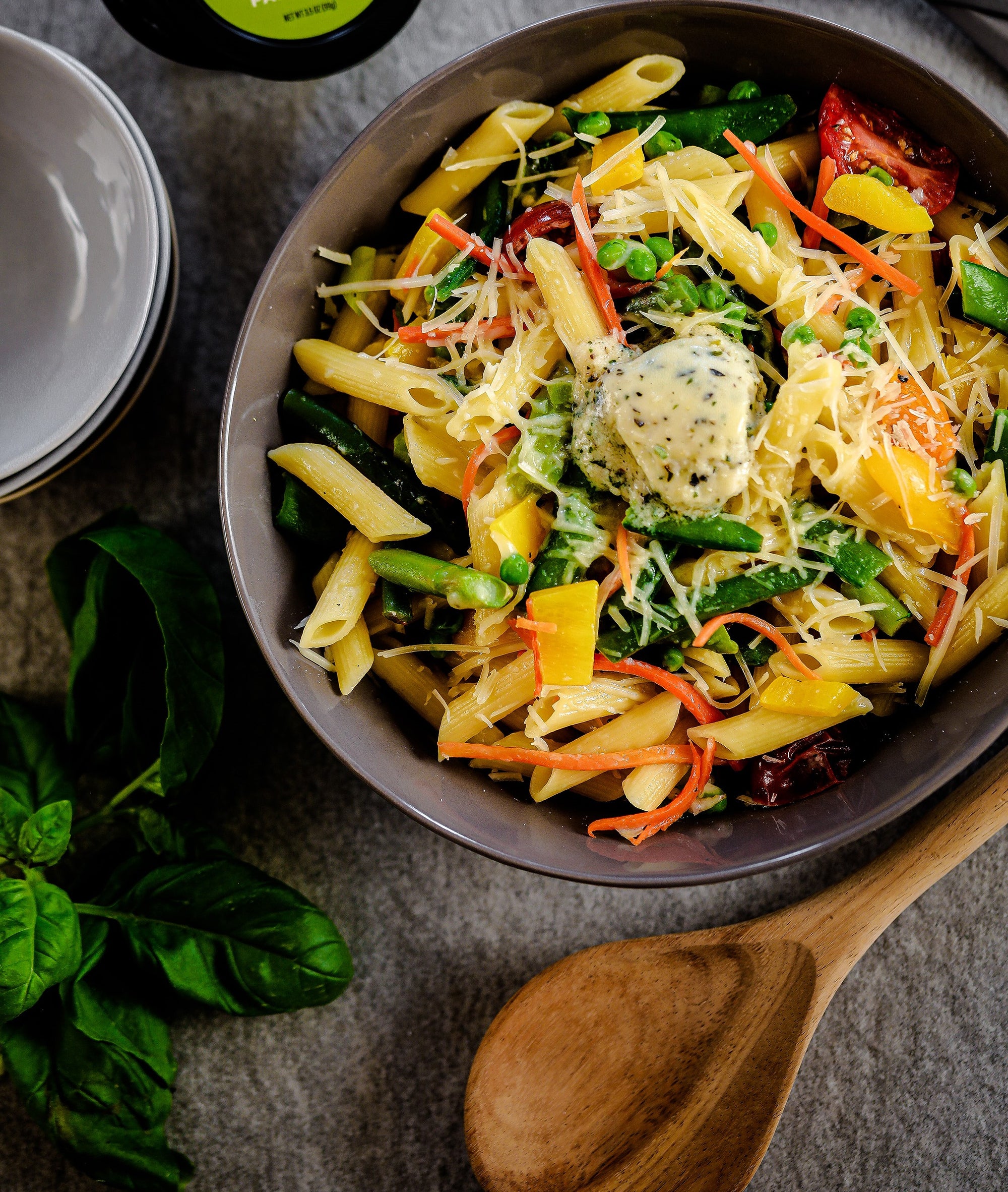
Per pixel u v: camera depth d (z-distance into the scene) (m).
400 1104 0.57
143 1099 0.53
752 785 0.51
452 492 0.50
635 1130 0.54
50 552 0.57
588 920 0.57
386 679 0.52
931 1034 0.57
